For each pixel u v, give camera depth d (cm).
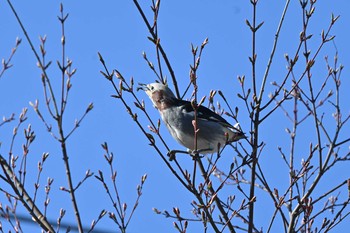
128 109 1090
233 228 1285
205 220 1127
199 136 1448
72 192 1095
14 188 1112
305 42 1215
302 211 1259
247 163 1180
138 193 1227
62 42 1103
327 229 1220
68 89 1105
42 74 1085
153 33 1267
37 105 1109
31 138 1169
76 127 1113
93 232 1257
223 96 1255
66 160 1097
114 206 1177
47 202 1169
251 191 1205
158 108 1470
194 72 1112
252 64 1190
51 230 1129
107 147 1205
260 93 1203
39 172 1168
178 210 1155
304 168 1240
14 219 1198
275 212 1222
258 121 1199
